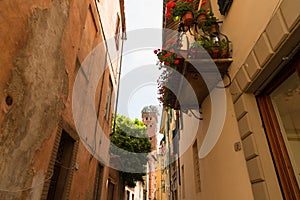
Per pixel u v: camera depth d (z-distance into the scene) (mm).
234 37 2863
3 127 1524
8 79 1579
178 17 3432
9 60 1593
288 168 1977
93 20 5254
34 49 1921
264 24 2107
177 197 8117
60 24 2486
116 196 10234
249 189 2242
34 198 2160
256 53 2160
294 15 1610
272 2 1967
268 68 2068
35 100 1969
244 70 2424
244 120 2379
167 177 14688
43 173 2316
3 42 1531
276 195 1914
